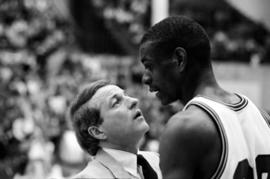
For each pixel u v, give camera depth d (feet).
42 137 35.17
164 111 36.60
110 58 64.28
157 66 9.58
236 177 8.87
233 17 73.61
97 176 9.71
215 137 8.89
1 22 56.65
